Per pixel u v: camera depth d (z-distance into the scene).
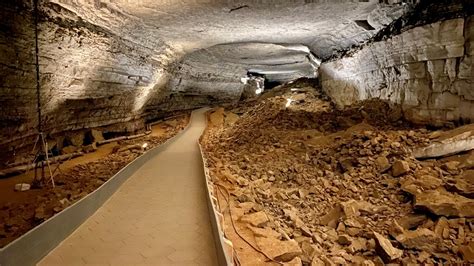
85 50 13.20
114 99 19.38
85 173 12.77
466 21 9.21
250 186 9.86
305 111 19.86
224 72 34.91
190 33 16.67
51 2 10.28
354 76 17.41
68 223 5.97
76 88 14.42
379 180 9.61
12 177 11.52
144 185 9.80
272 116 20.83
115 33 14.53
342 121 15.33
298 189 9.87
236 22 14.36
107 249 5.36
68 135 16.70
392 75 13.32
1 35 8.96
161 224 6.51
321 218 8.27
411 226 7.34
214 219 5.78
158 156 15.33
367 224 7.64
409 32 10.91
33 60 10.70
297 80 31.30
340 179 10.32
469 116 9.77
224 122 27.67
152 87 23.36
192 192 8.99
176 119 31.36
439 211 7.13
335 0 11.53
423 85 11.41
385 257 6.18
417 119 11.88
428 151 9.63
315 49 21.27
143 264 4.86
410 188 8.26
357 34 15.41
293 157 13.12
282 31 16.42
